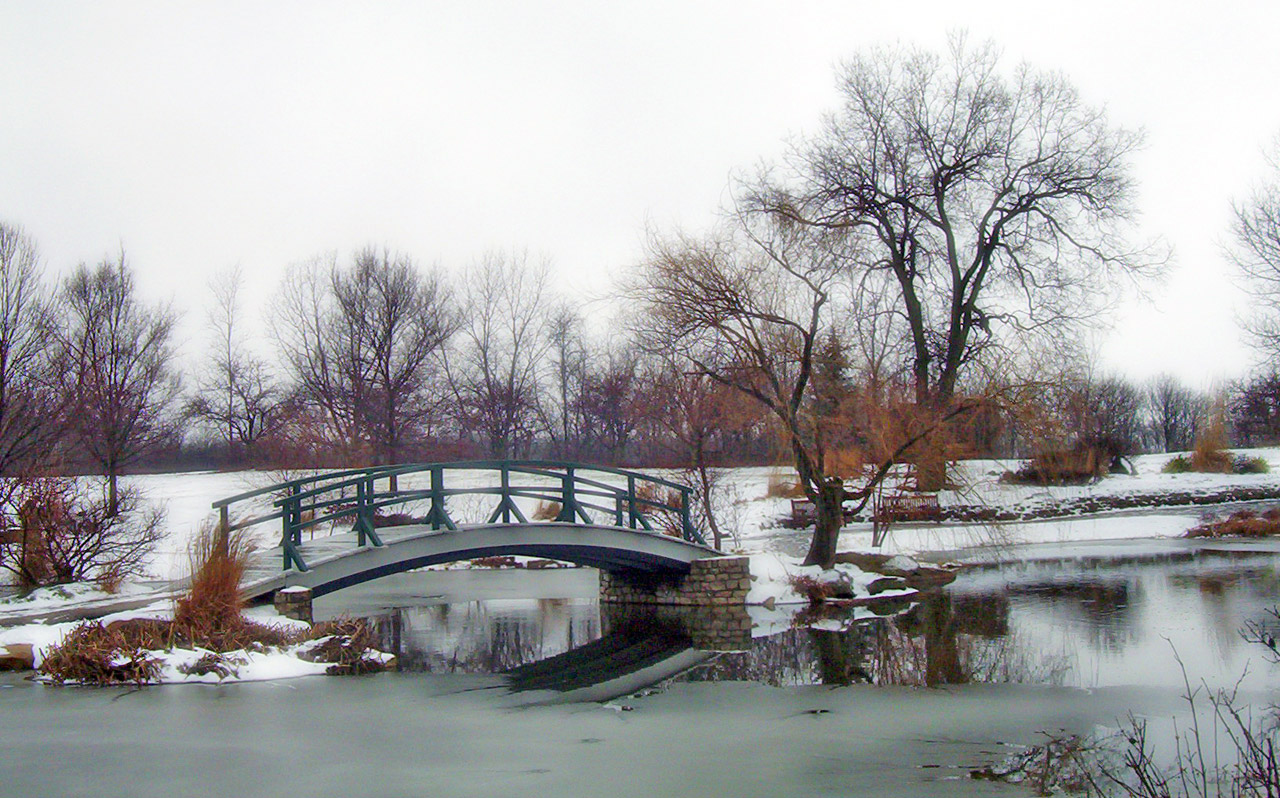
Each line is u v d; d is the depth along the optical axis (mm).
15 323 25516
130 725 10852
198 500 37500
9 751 9875
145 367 37719
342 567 16969
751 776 9414
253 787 8930
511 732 11172
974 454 24234
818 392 24484
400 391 42781
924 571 25000
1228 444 48469
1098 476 42500
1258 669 14344
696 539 22844
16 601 16266
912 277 35969
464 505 37562
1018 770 9641
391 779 9273
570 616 21578
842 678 14492
